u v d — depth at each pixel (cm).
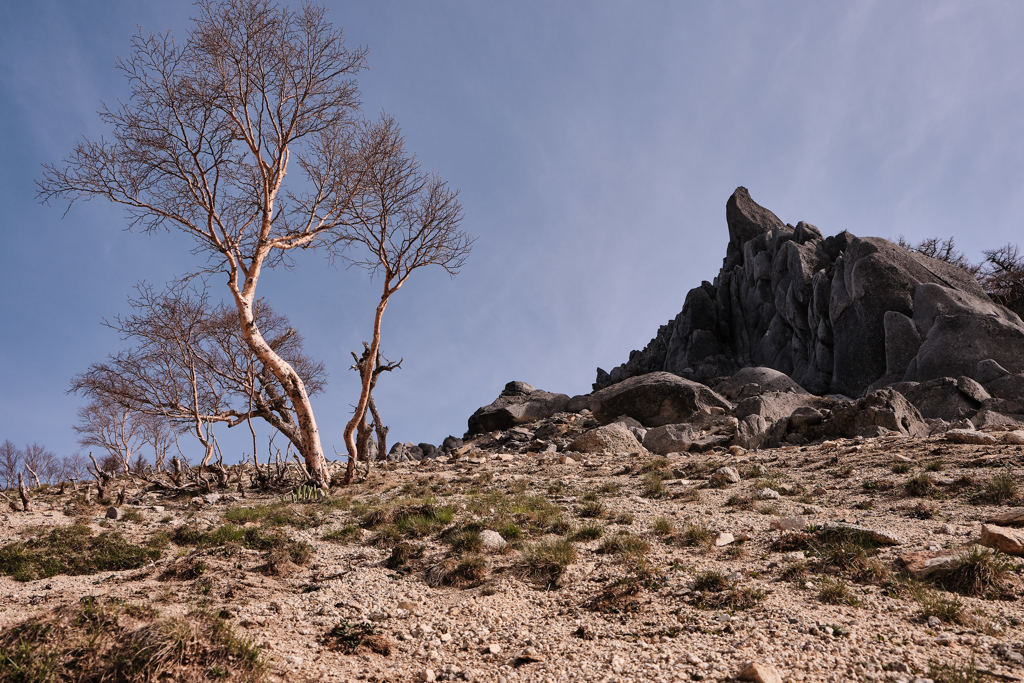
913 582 766
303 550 1049
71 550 1215
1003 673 529
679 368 5284
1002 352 3291
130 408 2519
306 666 598
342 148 2391
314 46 2272
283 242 2345
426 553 1046
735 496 1423
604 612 757
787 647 599
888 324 3744
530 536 1127
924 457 1619
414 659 645
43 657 513
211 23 2191
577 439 2658
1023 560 816
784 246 4981
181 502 1962
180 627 562
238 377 2584
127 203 2148
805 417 2447
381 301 2331
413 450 3984
